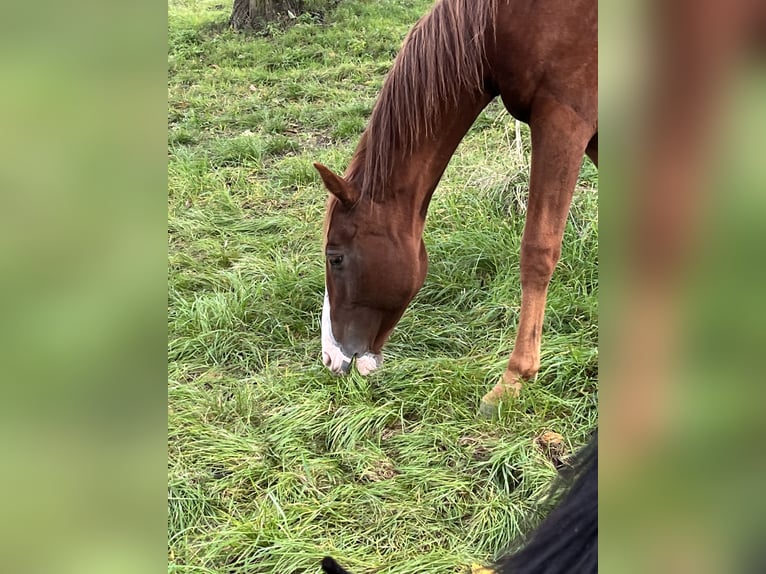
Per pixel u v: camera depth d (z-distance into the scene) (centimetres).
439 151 237
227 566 192
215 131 530
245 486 221
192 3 1007
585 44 215
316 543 198
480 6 218
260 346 298
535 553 103
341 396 256
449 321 306
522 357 247
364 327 244
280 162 464
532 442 226
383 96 231
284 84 612
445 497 211
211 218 398
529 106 233
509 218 360
